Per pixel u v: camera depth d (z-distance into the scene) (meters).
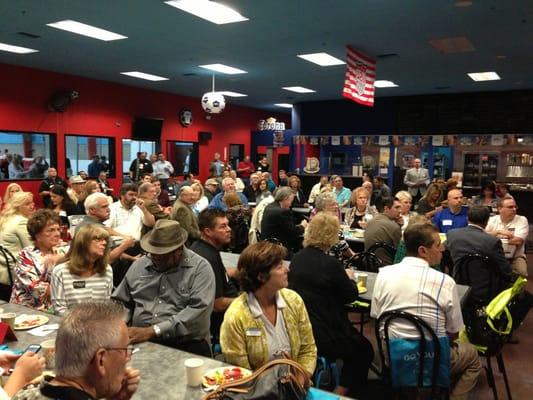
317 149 13.76
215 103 9.04
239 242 5.26
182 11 5.30
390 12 5.14
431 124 11.68
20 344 1.98
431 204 5.99
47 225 2.83
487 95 10.97
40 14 5.47
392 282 2.35
